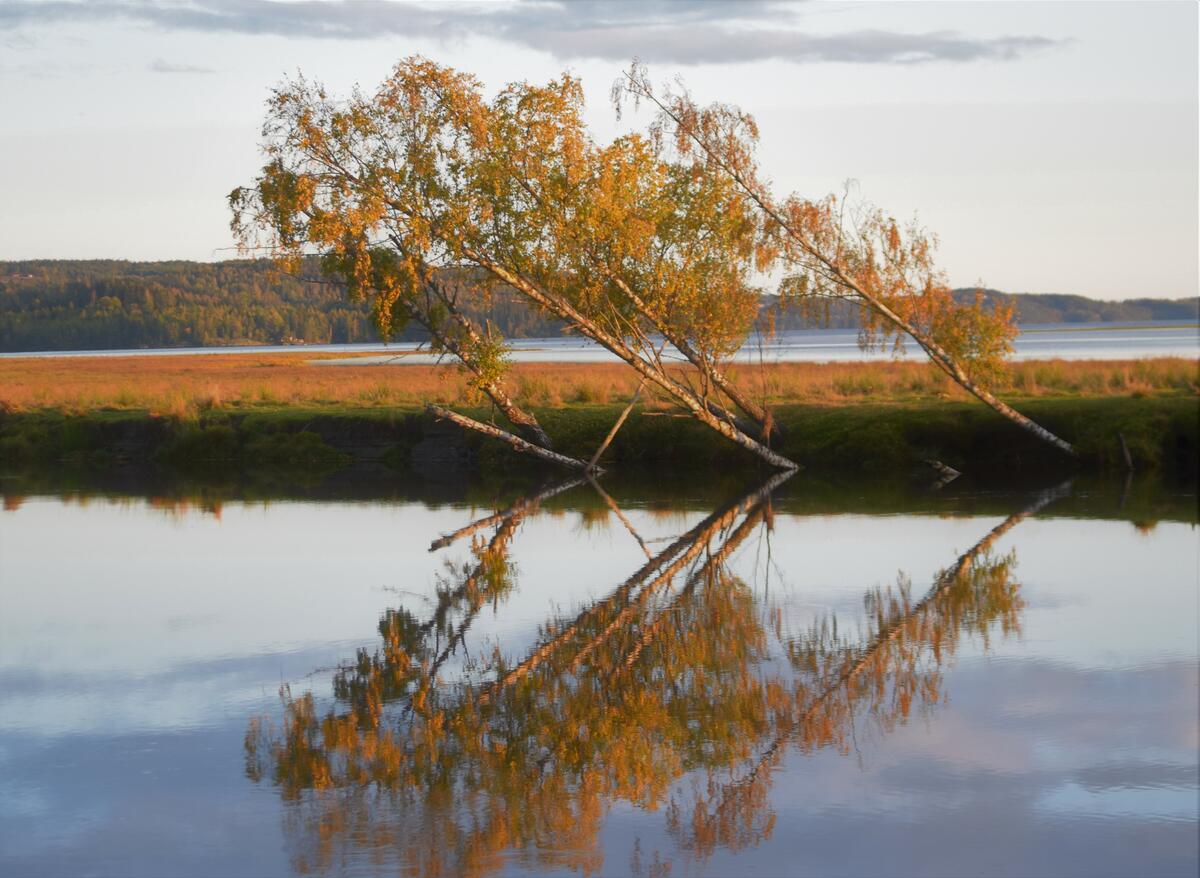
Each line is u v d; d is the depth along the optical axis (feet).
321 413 142.72
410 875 31.50
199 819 35.42
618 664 51.26
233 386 173.17
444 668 51.31
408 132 102.83
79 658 53.67
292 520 94.12
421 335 115.24
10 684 49.57
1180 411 110.73
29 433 145.38
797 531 83.10
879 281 102.06
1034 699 44.60
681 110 103.81
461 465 131.03
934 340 104.32
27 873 31.94
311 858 32.60
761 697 46.06
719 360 113.09
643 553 77.56
